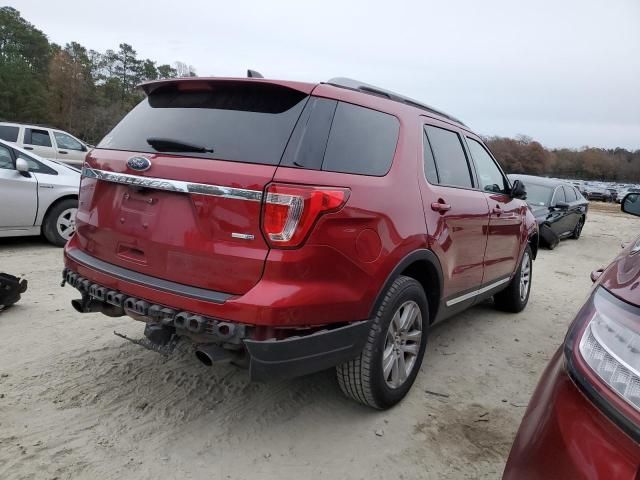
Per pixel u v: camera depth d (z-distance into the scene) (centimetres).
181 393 322
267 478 249
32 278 540
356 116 280
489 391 356
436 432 298
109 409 298
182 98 290
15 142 1371
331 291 246
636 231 1734
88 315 443
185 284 252
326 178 245
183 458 259
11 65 7425
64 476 240
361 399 299
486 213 404
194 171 246
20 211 650
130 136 291
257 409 310
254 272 234
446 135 379
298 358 240
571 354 154
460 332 477
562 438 142
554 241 1123
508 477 155
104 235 288
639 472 124
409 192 304
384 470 261
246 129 254
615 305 148
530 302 613
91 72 8962
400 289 293
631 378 132
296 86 258
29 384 321
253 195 232
